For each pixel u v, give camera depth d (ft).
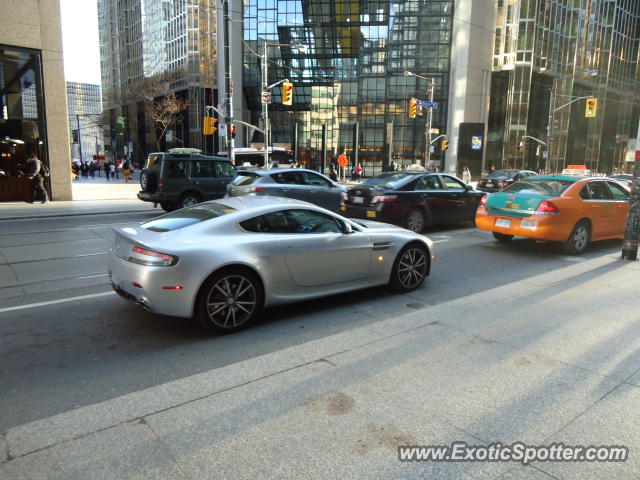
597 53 194.70
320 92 209.05
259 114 214.07
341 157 117.70
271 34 190.49
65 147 60.08
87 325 15.90
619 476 8.29
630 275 23.59
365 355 13.41
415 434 9.48
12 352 13.65
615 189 31.63
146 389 11.37
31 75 57.26
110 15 301.63
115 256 15.55
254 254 15.35
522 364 12.84
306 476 8.18
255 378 11.96
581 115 198.70
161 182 44.80
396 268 19.57
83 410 10.37
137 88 253.24
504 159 170.50
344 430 9.59
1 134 56.39
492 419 10.05
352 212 35.55
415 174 36.40
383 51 179.32
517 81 165.89
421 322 16.24
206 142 199.93
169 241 14.56
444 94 170.71
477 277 23.03
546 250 30.50
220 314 15.03
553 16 170.09
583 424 9.91
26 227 38.40
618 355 13.51
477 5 161.38
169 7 217.15
